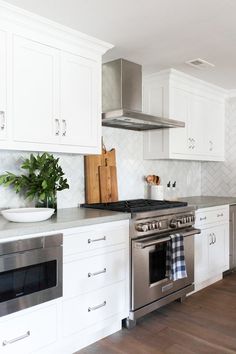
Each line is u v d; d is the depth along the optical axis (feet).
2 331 5.87
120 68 9.82
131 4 6.57
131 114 8.98
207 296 10.48
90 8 6.72
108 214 8.02
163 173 13.01
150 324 8.53
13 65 6.97
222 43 8.60
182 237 9.31
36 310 6.38
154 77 11.33
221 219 12.06
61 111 7.92
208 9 6.79
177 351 7.22
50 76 7.66
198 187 14.84
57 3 6.52
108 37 8.20
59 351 6.95
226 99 14.05
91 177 10.09
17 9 6.67
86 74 8.47
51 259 6.58
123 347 7.40
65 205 9.53
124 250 8.20
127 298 8.29
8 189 8.18
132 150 11.67
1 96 6.79
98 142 8.85
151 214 8.73
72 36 7.87
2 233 5.79
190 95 12.01
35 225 6.40
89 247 7.36
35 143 7.43
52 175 7.98
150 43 8.60
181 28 7.69
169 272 9.08
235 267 13.04
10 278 5.98
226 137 14.14
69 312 6.98
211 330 8.18
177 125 10.64
